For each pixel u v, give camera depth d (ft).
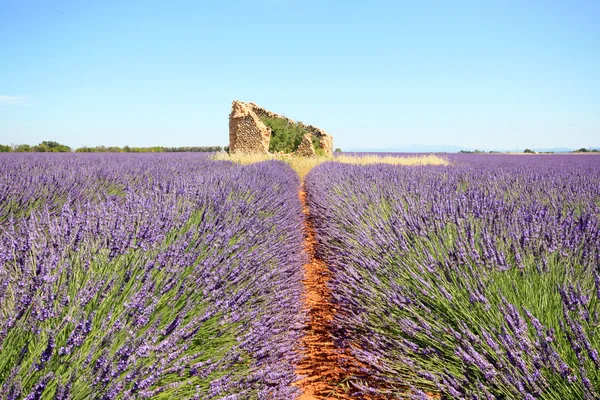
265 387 6.28
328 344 9.66
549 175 29.91
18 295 4.86
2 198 12.29
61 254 6.02
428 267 8.30
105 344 4.67
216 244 8.61
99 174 22.91
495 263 7.95
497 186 21.16
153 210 9.63
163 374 5.10
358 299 9.13
